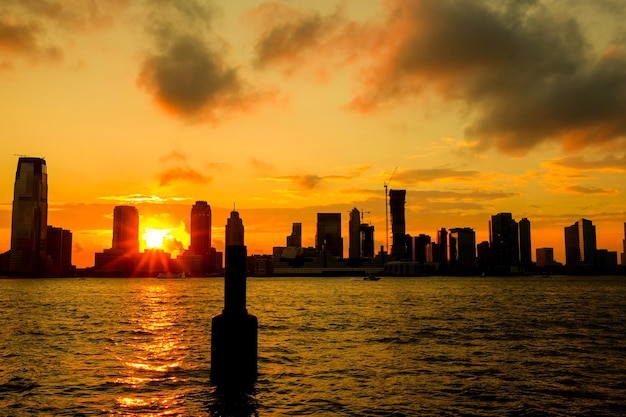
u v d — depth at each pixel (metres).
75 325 76.25
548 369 40.19
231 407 29.08
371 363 42.69
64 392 32.78
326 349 50.44
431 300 156.75
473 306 124.06
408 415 28.03
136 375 37.56
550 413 28.42
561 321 81.56
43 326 74.56
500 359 44.81
